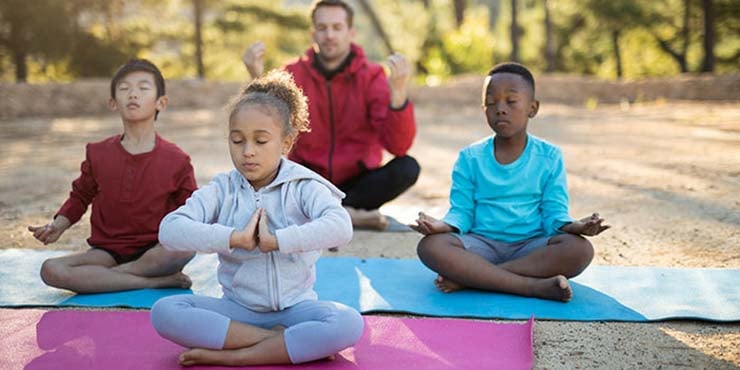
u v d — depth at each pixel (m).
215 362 2.48
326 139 4.79
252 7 24.97
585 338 2.83
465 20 23.19
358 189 4.78
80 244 4.45
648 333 2.88
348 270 3.75
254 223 2.46
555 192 3.50
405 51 22.58
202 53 24.64
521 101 3.41
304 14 25.86
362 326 2.55
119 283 3.38
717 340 2.79
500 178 3.53
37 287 3.47
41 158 8.48
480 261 3.34
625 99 16.33
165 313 2.51
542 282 3.24
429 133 11.33
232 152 2.60
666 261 3.89
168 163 3.54
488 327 2.89
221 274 2.66
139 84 3.48
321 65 4.75
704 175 6.35
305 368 2.50
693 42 26.31
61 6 19.88
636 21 24.70
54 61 20.88
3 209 5.54
